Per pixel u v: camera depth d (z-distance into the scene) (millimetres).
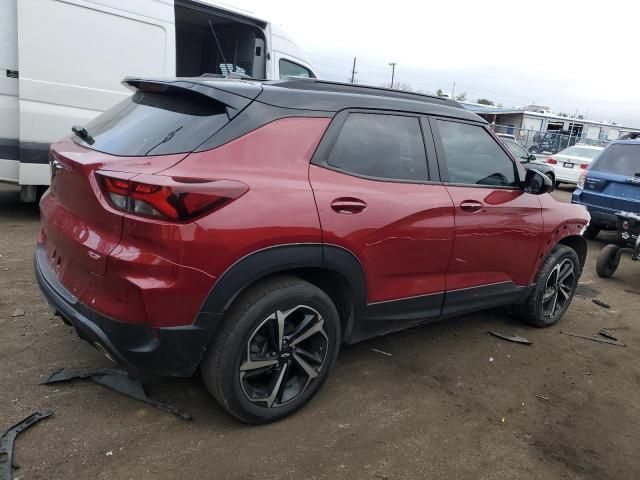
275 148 2740
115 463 2477
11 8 5773
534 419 3223
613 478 2748
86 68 6215
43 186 6508
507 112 40750
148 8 6582
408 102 3480
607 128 41844
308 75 8922
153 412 2885
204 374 2693
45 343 3482
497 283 4043
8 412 2744
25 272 4707
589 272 7168
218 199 2432
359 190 3002
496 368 3852
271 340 2781
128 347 2441
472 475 2658
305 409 3059
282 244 2625
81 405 2871
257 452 2652
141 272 2357
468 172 3771
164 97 3000
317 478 2520
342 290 3084
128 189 2363
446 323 4621
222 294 2496
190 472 2473
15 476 2324
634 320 5258
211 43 8750
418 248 3316
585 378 3840
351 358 3760
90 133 3117
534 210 4203
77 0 6023
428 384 3504
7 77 5887
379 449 2777
